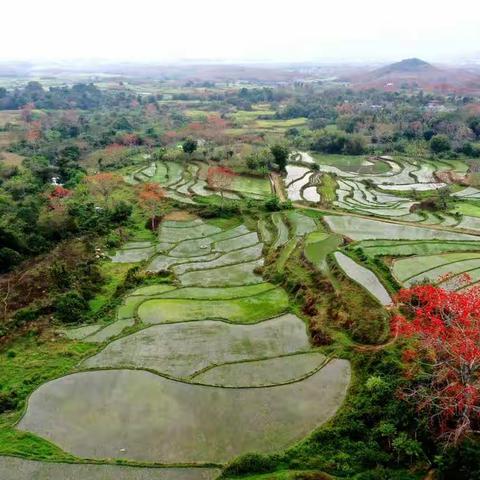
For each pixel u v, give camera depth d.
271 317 45.94
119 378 37.41
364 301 44.56
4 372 39.38
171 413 33.56
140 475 28.77
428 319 33.75
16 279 55.91
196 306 48.44
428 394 30.84
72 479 28.55
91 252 63.28
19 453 30.30
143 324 44.97
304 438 31.22
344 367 38.00
